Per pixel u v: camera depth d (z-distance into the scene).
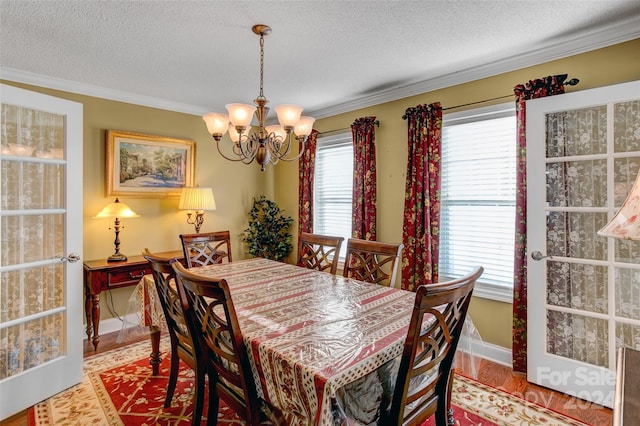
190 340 1.71
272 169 4.62
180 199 3.66
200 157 3.97
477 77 2.75
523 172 2.45
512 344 2.56
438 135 2.86
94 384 2.36
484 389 2.30
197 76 2.90
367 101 3.50
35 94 2.14
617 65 2.16
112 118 3.32
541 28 2.10
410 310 1.71
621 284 2.08
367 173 3.40
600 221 2.14
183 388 2.31
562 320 2.29
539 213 2.31
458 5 1.85
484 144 2.79
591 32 2.15
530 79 2.51
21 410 2.07
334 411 1.10
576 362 2.20
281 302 1.83
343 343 1.32
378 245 2.45
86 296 3.01
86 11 1.89
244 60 2.57
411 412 1.38
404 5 1.85
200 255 2.91
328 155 4.05
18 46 2.31
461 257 2.94
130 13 1.91
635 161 2.01
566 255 2.26
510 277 2.67
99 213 3.13
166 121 3.69
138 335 2.90
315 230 4.19
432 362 1.36
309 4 1.84
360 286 2.14
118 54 2.45
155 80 2.99
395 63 2.62
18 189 2.11
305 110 3.97
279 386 1.24
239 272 2.51
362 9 1.89
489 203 2.77
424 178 2.93
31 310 2.17
